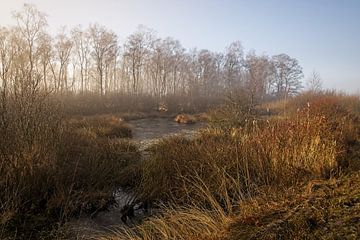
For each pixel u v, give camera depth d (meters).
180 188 5.36
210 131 10.46
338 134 6.89
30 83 6.25
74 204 5.10
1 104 5.72
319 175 4.75
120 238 4.16
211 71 43.50
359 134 8.51
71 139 7.61
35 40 25.39
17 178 4.95
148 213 5.18
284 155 5.35
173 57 37.56
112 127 13.32
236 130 9.21
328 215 3.20
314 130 6.11
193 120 19.02
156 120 20.64
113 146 8.49
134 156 8.05
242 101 11.48
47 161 5.55
